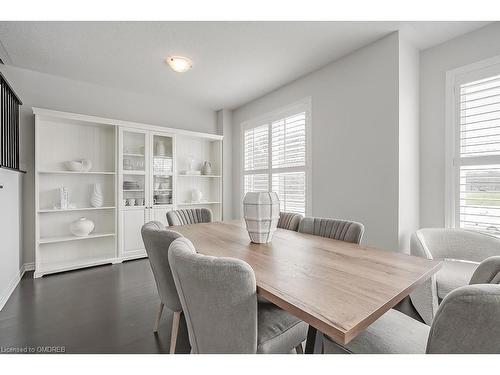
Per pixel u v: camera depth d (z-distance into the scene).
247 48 2.68
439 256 2.16
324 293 0.86
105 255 3.58
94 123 3.42
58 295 2.42
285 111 3.71
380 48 2.52
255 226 1.57
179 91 3.94
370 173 2.63
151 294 2.45
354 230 1.66
